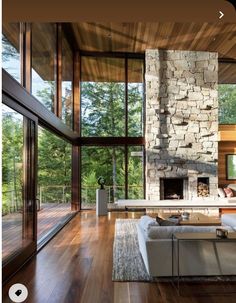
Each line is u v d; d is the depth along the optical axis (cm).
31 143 482
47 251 492
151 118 943
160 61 948
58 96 718
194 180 942
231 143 1020
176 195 959
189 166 944
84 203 980
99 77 1003
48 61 643
